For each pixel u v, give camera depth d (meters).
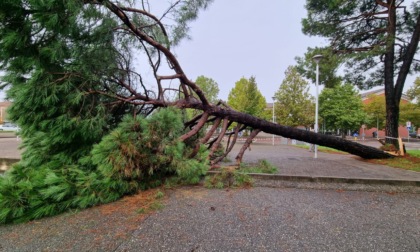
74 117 3.09
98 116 3.33
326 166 6.01
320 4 8.65
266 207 2.92
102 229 2.26
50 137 3.11
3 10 2.38
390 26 7.90
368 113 29.67
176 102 4.74
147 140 3.21
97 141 3.48
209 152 4.54
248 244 1.99
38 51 2.81
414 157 7.12
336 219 2.56
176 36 4.35
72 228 2.29
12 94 2.89
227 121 5.26
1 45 2.52
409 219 2.59
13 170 2.98
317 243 2.02
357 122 24.47
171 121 3.53
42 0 2.32
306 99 20.80
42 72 2.78
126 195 3.25
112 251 1.87
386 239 2.10
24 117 3.00
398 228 2.34
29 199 2.46
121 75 4.05
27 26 2.54
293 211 2.79
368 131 38.97
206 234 2.17
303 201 3.19
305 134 6.03
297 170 5.35
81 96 3.18
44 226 2.34
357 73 9.99
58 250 1.89
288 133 5.87
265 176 4.21
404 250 1.91
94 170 3.17
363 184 4.04
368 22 8.70
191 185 3.93
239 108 22.16
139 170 3.20
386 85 8.33
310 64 10.04
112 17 3.24
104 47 3.46
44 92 2.82
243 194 3.49
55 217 2.56
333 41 9.04
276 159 7.56
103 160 2.89
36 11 2.47
